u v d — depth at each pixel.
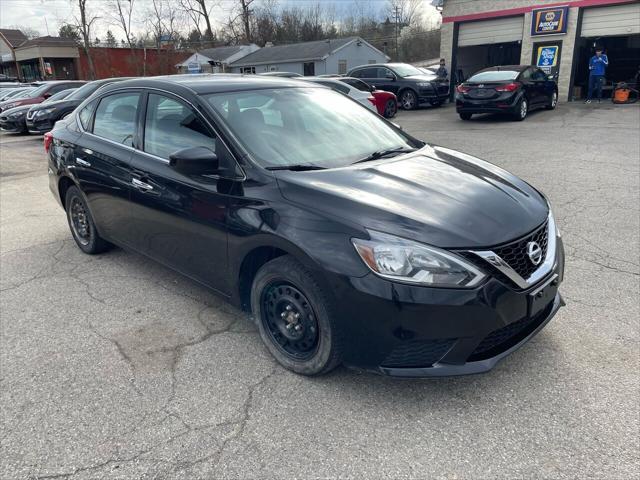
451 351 2.44
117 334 3.43
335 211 2.57
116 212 4.08
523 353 3.03
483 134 11.93
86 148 4.29
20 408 2.70
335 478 2.18
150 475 2.22
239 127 3.20
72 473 2.25
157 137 3.63
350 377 2.87
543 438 2.37
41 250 5.12
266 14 60.53
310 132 3.46
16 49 47.50
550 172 7.61
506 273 2.44
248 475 2.21
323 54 38.09
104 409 2.67
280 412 2.61
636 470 2.16
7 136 16.39
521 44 19.23
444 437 2.40
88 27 40.34
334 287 2.48
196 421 2.56
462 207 2.64
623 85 16.92
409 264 2.35
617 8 17.03
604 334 3.19
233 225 2.94
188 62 44.03
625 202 5.93
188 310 3.75
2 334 3.47
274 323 2.95
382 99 15.45
